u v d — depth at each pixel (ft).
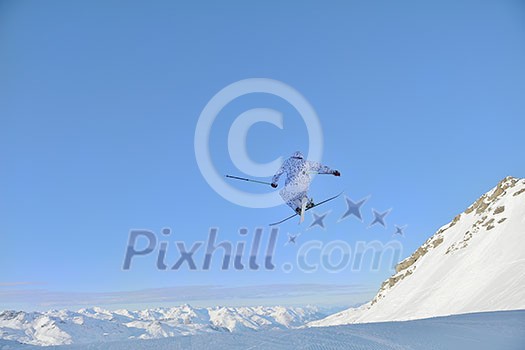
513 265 197.57
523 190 299.58
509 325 22.17
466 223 358.64
